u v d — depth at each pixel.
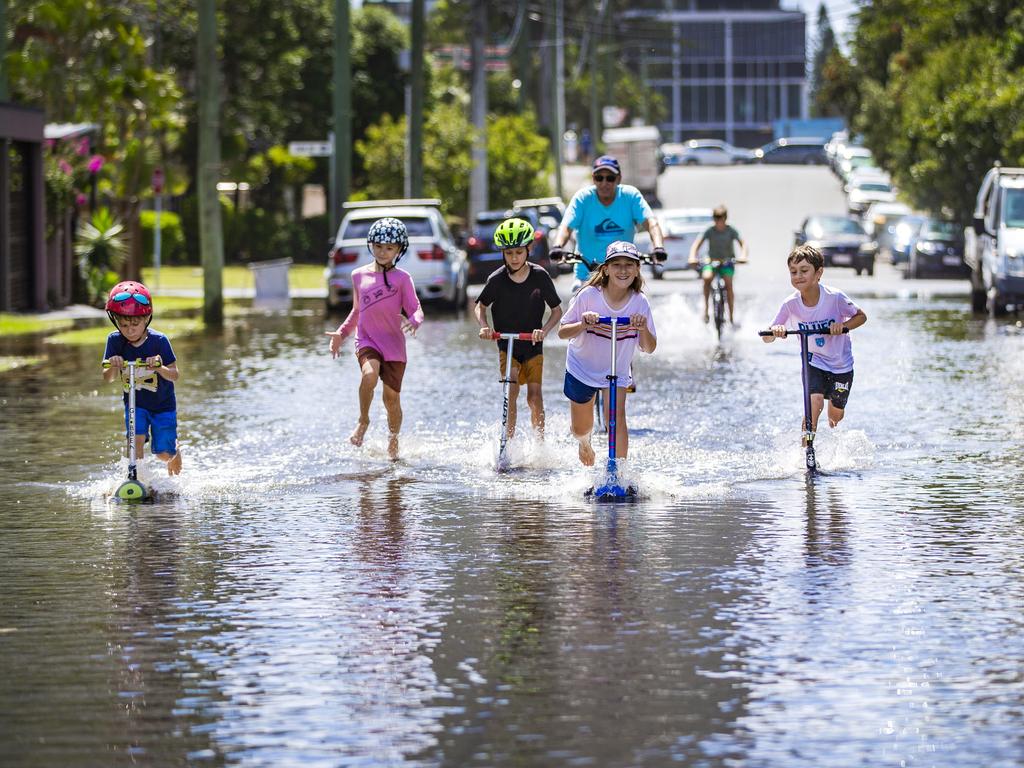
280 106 169.75
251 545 27.25
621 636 21.05
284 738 16.98
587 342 33.06
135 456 32.59
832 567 25.19
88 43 106.19
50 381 54.28
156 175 105.38
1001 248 81.94
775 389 50.34
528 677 19.19
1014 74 129.75
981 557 25.86
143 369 32.34
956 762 16.12
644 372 56.00
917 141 148.12
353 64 178.25
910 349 64.19
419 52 132.00
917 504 30.72
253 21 158.00
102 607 22.94
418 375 55.22
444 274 92.75
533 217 126.81
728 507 30.53
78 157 99.88
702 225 128.62
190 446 38.59
